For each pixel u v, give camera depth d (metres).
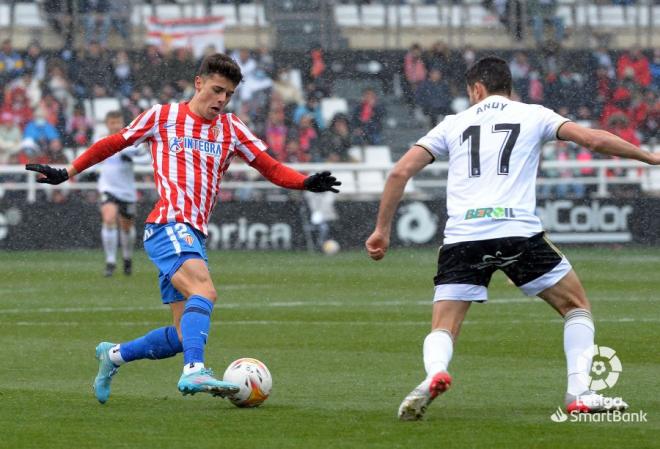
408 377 28.50
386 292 54.03
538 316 43.34
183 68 94.12
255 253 79.00
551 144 90.31
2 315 44.41
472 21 103.44
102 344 24.14
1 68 91.12
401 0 103.94
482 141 22.39
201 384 22.08
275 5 102.56
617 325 40.47
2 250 80.06
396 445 19.12
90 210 81.44
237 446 19.08
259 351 33.91
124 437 19.97
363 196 86.31
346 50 98.75
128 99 92.38
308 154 91.25
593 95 97.94
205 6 100.75
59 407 23.62
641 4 104.00
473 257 22.06
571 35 103.50
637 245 83.00
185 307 22.86
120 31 98.31
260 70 94.88
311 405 23.88
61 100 90.38
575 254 78.12
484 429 20.64
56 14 97.81
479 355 32.75
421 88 96.62
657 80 99.06
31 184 82.50
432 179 89.00
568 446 19.00
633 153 21.84
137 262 72.44
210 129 23.92
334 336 37.62
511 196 22.14
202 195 23.77
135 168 81.38
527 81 97.44
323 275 63.09
